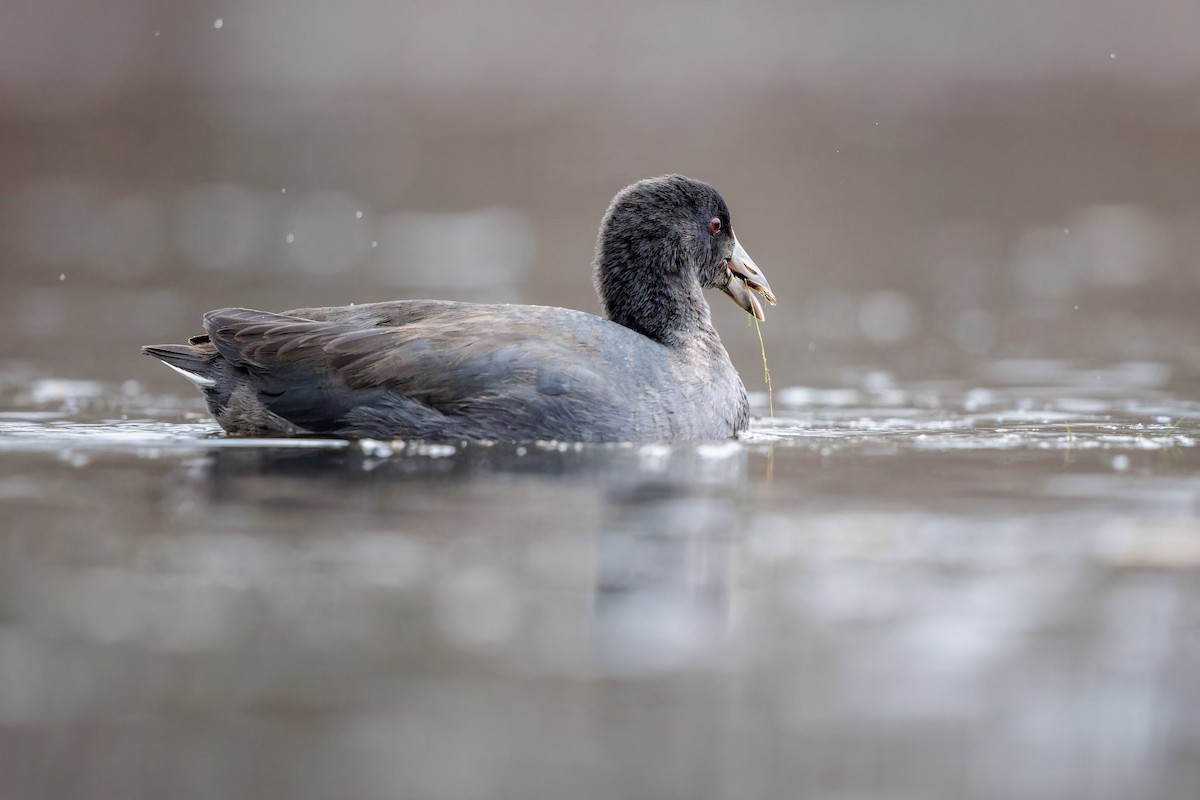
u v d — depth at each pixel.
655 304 15.77
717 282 16.70
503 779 7.21
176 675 8.35
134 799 7.03
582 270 30.91
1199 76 49.09
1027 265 32.41
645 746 7.61
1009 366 21.77
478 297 26.86
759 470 13.48
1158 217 37.31
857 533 11.14
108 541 10.70
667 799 7.04
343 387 14.21
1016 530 11.25
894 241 34.91
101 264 31.48
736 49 49.34
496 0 49.62
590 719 7.88
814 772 7.33
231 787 7.12
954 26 49.25
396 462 13.31
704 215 16.08
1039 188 40.16
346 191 40.56
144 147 44.75
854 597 9.72
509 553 10.49
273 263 31.80
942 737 7.71
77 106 48.06
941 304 28.38
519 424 14.01
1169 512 11.84
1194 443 15.13
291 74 49.84
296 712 7.92
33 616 9.18
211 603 9.45
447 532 10.95
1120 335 24.58
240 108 48.97
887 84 48.97
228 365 14.70
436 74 49.84
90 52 48.75
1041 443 15.15
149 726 7.77
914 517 11.66
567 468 13.16
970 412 17.62
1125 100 48.41
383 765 7.38
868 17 49.34
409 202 39.47
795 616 9.38
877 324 26.34
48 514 11.43
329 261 32.03
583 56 49.72
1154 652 8.79
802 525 11.34
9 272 30.44
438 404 14.05
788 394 19.31
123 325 24.80
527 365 14.01
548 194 39.56
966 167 41.88
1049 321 26.19
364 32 49.72
